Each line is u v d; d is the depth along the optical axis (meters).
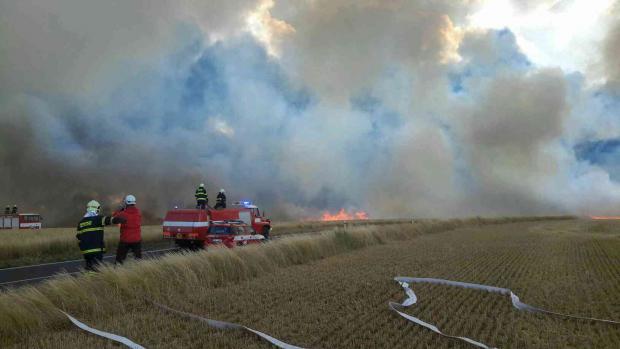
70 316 8.03
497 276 13.66
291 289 10.95
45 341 7.01
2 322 7.40
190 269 11.44
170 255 12.24
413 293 10.63
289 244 16.66
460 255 19.00
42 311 8.15
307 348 6.75
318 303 9.52
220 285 11.75
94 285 9.61
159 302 9.47
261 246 15.37
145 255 21.16
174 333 7.37
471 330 7.87
